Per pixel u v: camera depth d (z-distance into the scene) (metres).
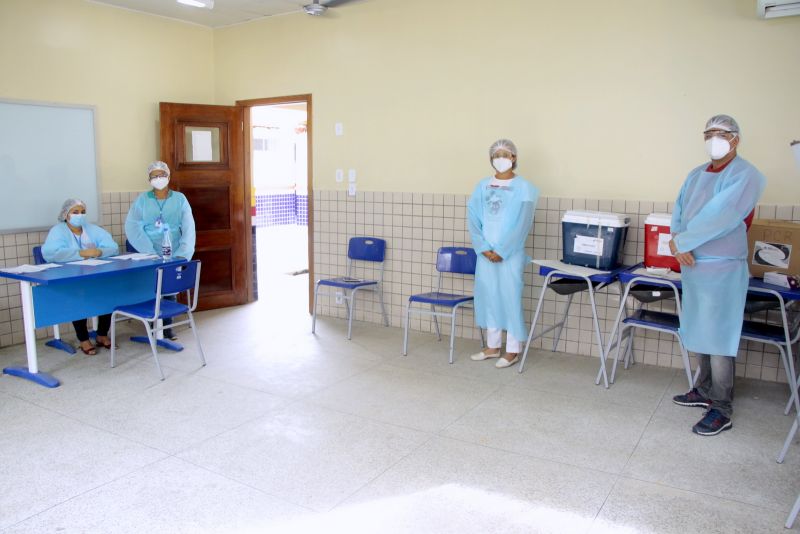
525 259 4.32
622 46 4.15
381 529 2.38
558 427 3.31
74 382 3.96
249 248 6.30
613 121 4.24
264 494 2.63
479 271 4.39
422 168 5.06
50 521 2.42
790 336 3.39
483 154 4.77
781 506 2.54
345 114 5.42
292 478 2.76
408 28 4.98
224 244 6.05
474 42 4.69
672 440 3.16
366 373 4.18
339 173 5.53
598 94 4.27
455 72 4.80
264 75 5.87
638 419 3.42
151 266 4.22
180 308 4.19
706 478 2.77
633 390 3.85
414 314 5.28
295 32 5.61
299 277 7.87
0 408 3.52
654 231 3.86
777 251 3.46
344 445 3.09
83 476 2.77
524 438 3.18
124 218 5.49
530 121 4.54
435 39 4.86
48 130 4.92
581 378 4.07
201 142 5.79
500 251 4.18
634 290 3.80
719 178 3.16
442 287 5.08
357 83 5.31
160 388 3.87
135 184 5.60
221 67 6.16
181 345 4.79
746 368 4.04
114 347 4.32
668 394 3.79
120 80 5.41
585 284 4.06
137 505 2.54
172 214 4.79
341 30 5.33
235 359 4.48
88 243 4.56
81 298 4.23
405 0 4.96
